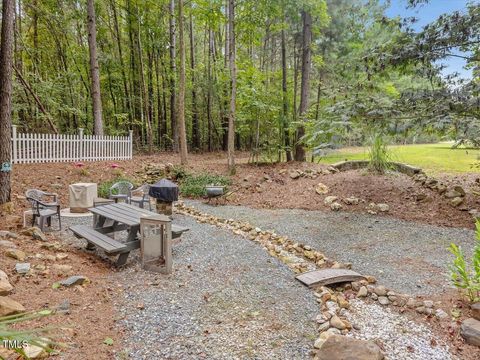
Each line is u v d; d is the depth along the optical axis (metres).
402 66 6.89
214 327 2.85
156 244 4.17
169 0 15.61
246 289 3.67
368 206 7.75
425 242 5.61
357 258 4.96
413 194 7.82
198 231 6.15
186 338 2.66
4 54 5.89
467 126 5.84
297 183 9.80
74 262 4.12
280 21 12.36
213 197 8.92
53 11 14.79
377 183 8.68
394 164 9.59
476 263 3.27
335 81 11.16
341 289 3.90
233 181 10.43
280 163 12.23
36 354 2.17
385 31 8.07
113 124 18.44
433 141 19.77
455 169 9.97
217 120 20.78
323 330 2.87
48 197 7.68
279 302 3.39
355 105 6.96
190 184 10.28
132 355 2.38
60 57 17.03
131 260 4.57
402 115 6.61
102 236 4.61
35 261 3.84
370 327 3.00
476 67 6.39
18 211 6.28
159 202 6.91
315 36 13.20
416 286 3.93
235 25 11.53
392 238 5.86
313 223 6.93
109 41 17.88
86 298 3.20
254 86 12.95
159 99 19.03
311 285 3.75
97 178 9.48
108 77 16.95
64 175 8.96
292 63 18.39
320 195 8.73
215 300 3.37
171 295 3.45
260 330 2.84
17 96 13.95
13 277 3.28
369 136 9.14
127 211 5.14
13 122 14.00
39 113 13.52
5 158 6.02
